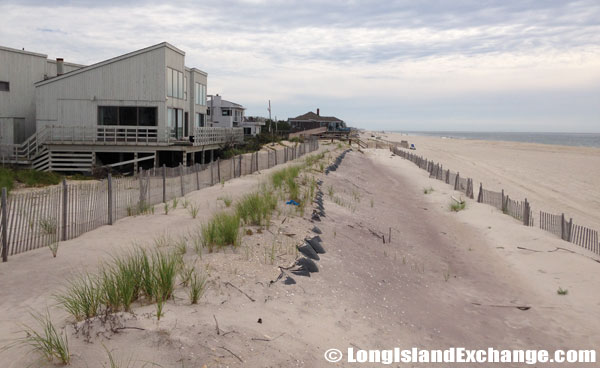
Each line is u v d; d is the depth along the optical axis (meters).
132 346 4.72
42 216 10.89
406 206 21.81
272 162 32.16
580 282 10.88
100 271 7.00
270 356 5.21
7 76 29.27
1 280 7.29
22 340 4.93
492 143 113.88
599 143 160.12
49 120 27.27
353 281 9.12
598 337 7.84
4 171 22.06
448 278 11.09
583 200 26.67
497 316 8.70
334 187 22.30
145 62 27.31
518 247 14.33
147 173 14.61
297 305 7.11
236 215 10.91
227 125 63.94
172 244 9.49
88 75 27.23
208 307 6.11
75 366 4.34
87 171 26.69
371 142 80.81
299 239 10.45
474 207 21.39
